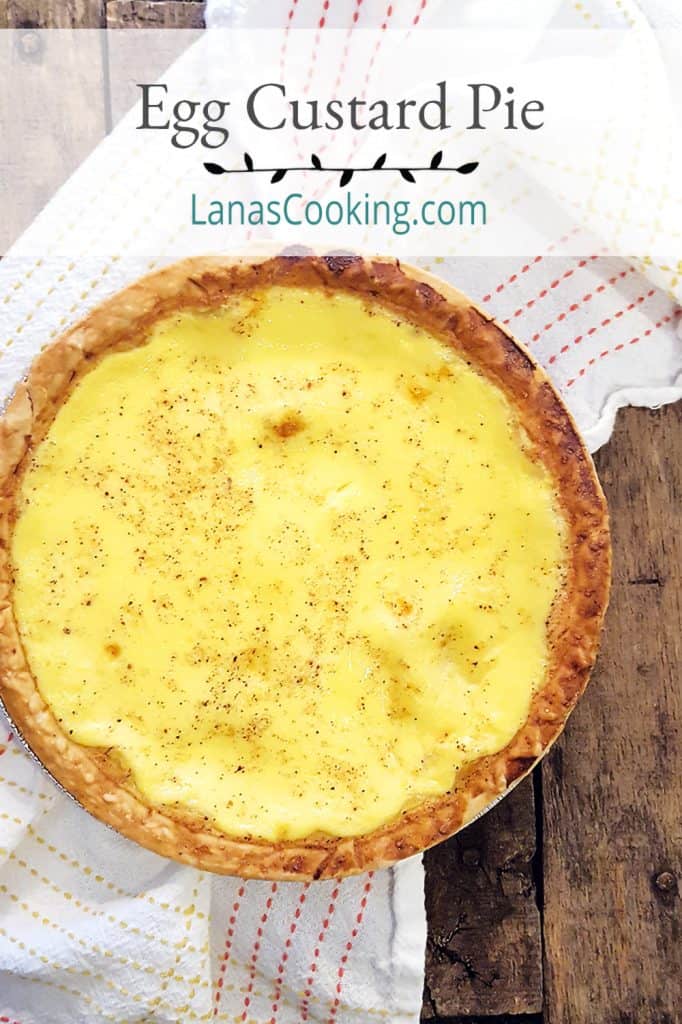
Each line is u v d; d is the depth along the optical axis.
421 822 0.73
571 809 0.81
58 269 0.78
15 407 0.72
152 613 0.73
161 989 0.77
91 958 0.77
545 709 0.73
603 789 0.81
